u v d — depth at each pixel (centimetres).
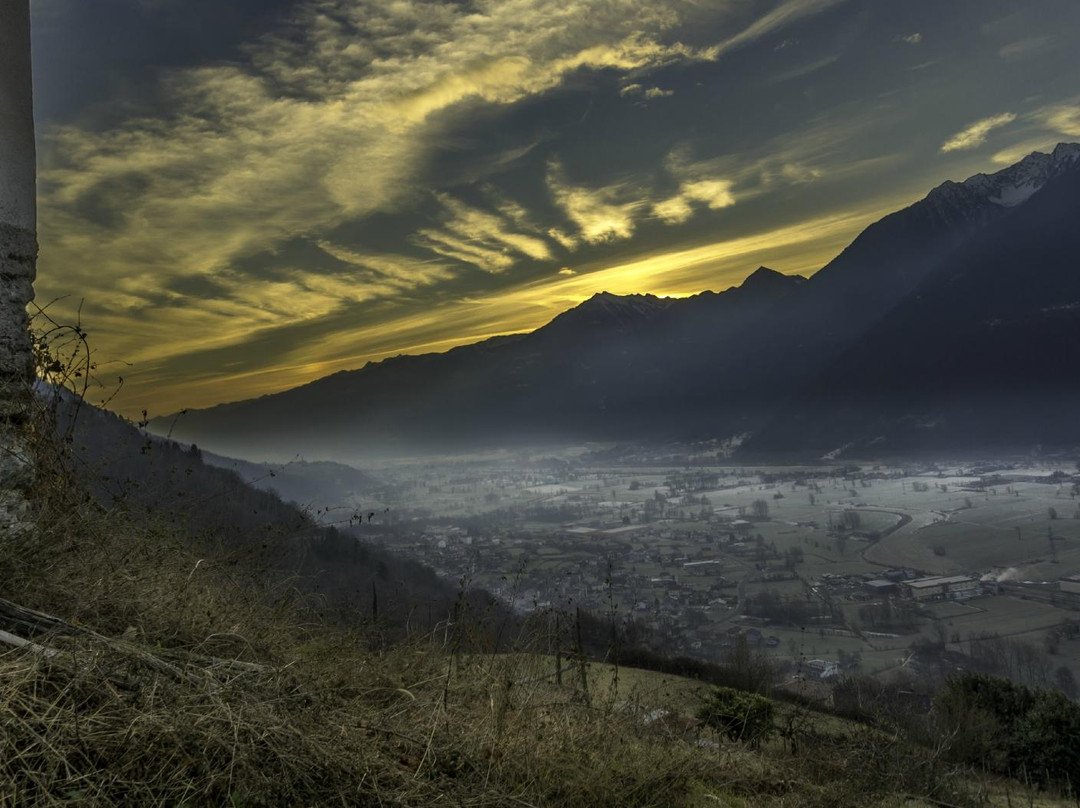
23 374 370
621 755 345
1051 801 1138
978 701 1631
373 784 236
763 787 390
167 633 299
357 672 332
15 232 368
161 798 200
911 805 442
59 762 196
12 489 347
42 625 253
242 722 225
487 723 315
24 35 376
